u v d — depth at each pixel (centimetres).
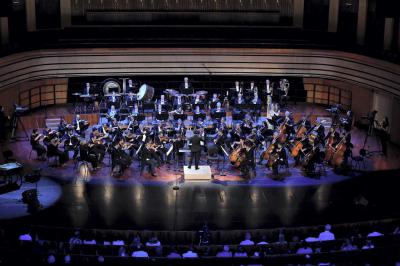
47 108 2756
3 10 2523
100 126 2380
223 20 3047
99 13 2977
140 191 2077
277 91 2728
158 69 2948
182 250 1680
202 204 1994
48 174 2186
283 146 2258
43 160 2300
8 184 2073
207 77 2997
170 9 3034
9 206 1948
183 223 1872
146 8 3023
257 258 1341
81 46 2889
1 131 2464
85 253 1593
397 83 2542
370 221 1889
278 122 2416
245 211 1952
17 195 2020
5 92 2631
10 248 1436
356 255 1371
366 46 2853
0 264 1371
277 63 2955
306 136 2264
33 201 1927
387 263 1382
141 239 1819
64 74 2858
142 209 1952
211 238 1828
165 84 2997
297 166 2295
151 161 2177
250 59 2961
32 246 1497
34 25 2902
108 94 2608
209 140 2264
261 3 3050
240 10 3053
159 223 1869
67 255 1414
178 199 2025
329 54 2889
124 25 2995
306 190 2103
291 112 2747
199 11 3038
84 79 2958
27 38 2884
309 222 1891
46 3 2912
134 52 2917
